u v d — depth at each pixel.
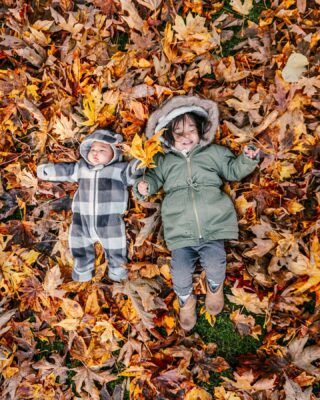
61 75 2.32
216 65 2.24
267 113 2.15
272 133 2.12
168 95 2.23
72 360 2.30
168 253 2.26
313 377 1.97
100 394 2.21
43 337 2.29
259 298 2.07
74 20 2.23
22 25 2.31
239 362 2.16
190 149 2.10
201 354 2.17
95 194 2.20
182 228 2.04
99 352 2.21
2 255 2.23
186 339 2.21
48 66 2.33
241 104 2.15
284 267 2.14
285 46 2.15
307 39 2.09
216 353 2.22
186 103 2.03
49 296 2.27
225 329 2.24
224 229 2.02
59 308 2.29
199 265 2.28
